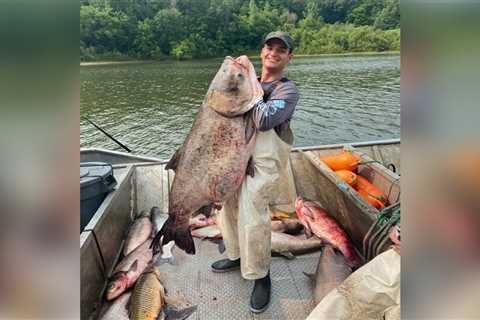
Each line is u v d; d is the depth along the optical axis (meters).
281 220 2.37
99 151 3.62
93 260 1.74
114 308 1.69
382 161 3.05
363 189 2.43
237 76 1.45
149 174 2.83
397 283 1.24
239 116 1.50
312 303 1.69
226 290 1.80
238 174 1.54
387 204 2.33
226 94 1.47
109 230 2.03
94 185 2.06
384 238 1.61
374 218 1.78
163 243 1.70
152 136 9.28
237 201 1.63
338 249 2.00
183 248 1.66
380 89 14.39
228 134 1.52
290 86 1.45
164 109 12.12
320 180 2.55
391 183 2.38
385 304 1.26
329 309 1.33
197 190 1.61
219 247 2.17
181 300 1.73
